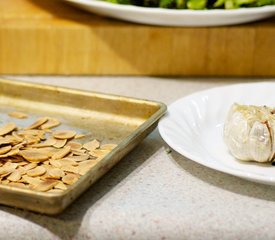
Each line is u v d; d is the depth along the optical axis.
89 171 0.47
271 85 0.63
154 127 0.56
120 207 0.47
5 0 0.79
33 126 0.59
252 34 0.72
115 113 0.61
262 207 0.47
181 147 0.52
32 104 0.64
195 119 0.58
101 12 0.72
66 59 0.72
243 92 0.62
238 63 0.73
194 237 0.46
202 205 0.48
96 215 0.46
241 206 0.48
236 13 0.69
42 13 0.75
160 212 0.47
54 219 0.46
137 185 0.50
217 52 0.72
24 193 0.44
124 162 0.54
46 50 0.72
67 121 0.61
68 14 0.75
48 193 0.44
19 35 0.71
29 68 0.73
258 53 0.73
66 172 0.51
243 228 0.46
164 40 0.72
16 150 0.53
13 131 0.58
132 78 0.73
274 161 0.52
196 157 0.50
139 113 0.60
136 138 0.53
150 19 0.70
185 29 0.71
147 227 0.46
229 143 0.53
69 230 0.46
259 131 0.52
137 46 0.72
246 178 0.48
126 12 0.69
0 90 0.65
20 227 0.46
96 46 0.72
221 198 0.49
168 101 0.67
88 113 0.62
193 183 0.51
